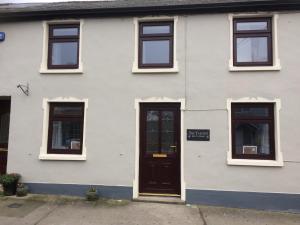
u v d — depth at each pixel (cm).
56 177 820
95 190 789
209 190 766
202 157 774
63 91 836
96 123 818
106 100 820
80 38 845
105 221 633
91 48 839
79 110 843
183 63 803
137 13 825
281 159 743
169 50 826
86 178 809
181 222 639
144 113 819
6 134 916
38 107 841
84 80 832
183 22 815
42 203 749
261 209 745
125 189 794
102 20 845
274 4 769
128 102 812
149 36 834
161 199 779
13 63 866
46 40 866
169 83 802
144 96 808
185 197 770
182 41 809
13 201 760
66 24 867
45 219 639
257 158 768
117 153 804
